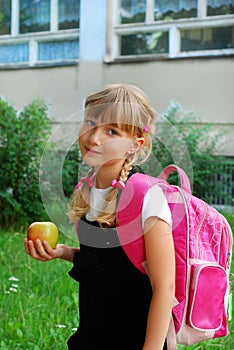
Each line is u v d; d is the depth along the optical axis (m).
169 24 12.05
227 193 10.97
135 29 12.34
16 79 13.41
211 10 11.78
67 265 6.68
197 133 11.14
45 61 13.31
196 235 2.64
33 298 5.54
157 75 11.98
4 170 9.70
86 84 12.62
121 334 2.60
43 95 13.07
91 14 12.53
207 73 11.53
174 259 2.51
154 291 2.49
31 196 9.66
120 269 2.58
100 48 12.46
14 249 7.59
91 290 2.66
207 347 4.47
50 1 13.30
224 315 2.79
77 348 2.69
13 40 13.70
